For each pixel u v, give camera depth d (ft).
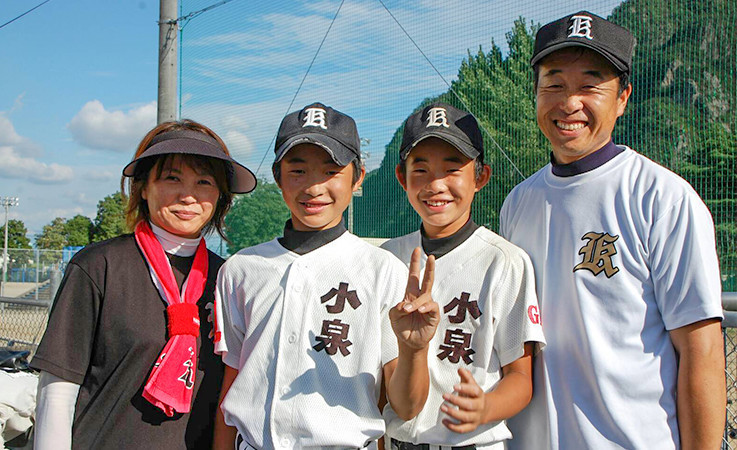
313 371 6.30
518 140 23.81
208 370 7.00
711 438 5.89
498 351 6.75
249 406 6.38
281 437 6.16
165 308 6.83
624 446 6.12
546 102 6.74
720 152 24.04
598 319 6.33
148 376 6.57
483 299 6.79
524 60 23.84
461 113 7.29
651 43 26.45
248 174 7.47
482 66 24.32
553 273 6.78
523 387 6.44
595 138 6.66
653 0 26.55
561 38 6.55
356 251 6.89
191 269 7.20
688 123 25.04
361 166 7.27
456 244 7.14
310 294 6.59
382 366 6.48
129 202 7.46
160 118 19.89
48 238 236.02
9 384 11.67
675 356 6.26
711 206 24.27
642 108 25.82
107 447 6.40
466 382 5.59
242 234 25.20
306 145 6.68
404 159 7.18
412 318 5.75
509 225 7.77
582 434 6.29
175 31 19.97
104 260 6.75
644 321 6.23
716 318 5.95
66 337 6.47
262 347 6.51
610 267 6.35
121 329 6.58
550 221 6.93
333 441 6.05
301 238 6.85
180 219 7.06
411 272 5.78
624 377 6.17
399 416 6.15
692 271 5.98
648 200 6.31
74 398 6.49
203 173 7.17
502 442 6.70
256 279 6.84
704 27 25.52
